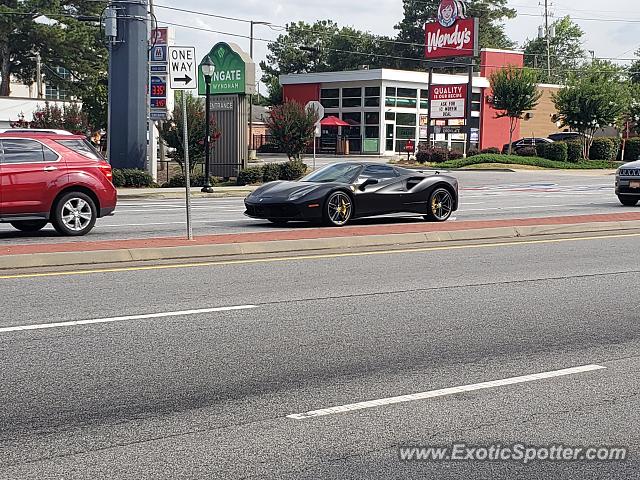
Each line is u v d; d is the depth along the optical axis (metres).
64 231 15.93
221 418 6.01
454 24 58.19
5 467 5.10
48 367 7.17
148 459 5.25
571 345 8.24
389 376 7.09
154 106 34.06
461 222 18.66
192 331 8.48
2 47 73.12
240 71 35.53
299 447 5.48
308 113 38.09
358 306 9.81
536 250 14.90
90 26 73.75
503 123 76.50
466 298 10.42
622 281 11.83
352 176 18.05
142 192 30.91
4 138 15.48
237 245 13.82
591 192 32.44
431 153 56.56
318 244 14.58
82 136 16.47
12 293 10.22
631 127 69.75
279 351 7.80
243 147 36.12
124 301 9.83
